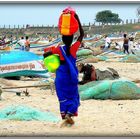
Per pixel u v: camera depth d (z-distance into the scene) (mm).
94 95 18266
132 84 18609
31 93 20297
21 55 26781
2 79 23828
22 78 26766
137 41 73750
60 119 14125
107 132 12266
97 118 14234
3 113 14406
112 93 18156
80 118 14203
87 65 20844
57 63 12812
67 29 12727
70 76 12719
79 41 12945
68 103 12797
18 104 17016
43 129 12672
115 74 22141
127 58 41875
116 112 15344
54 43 57562
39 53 48781
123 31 139500
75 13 12891
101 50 52188
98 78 21125
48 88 21609
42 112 14695
